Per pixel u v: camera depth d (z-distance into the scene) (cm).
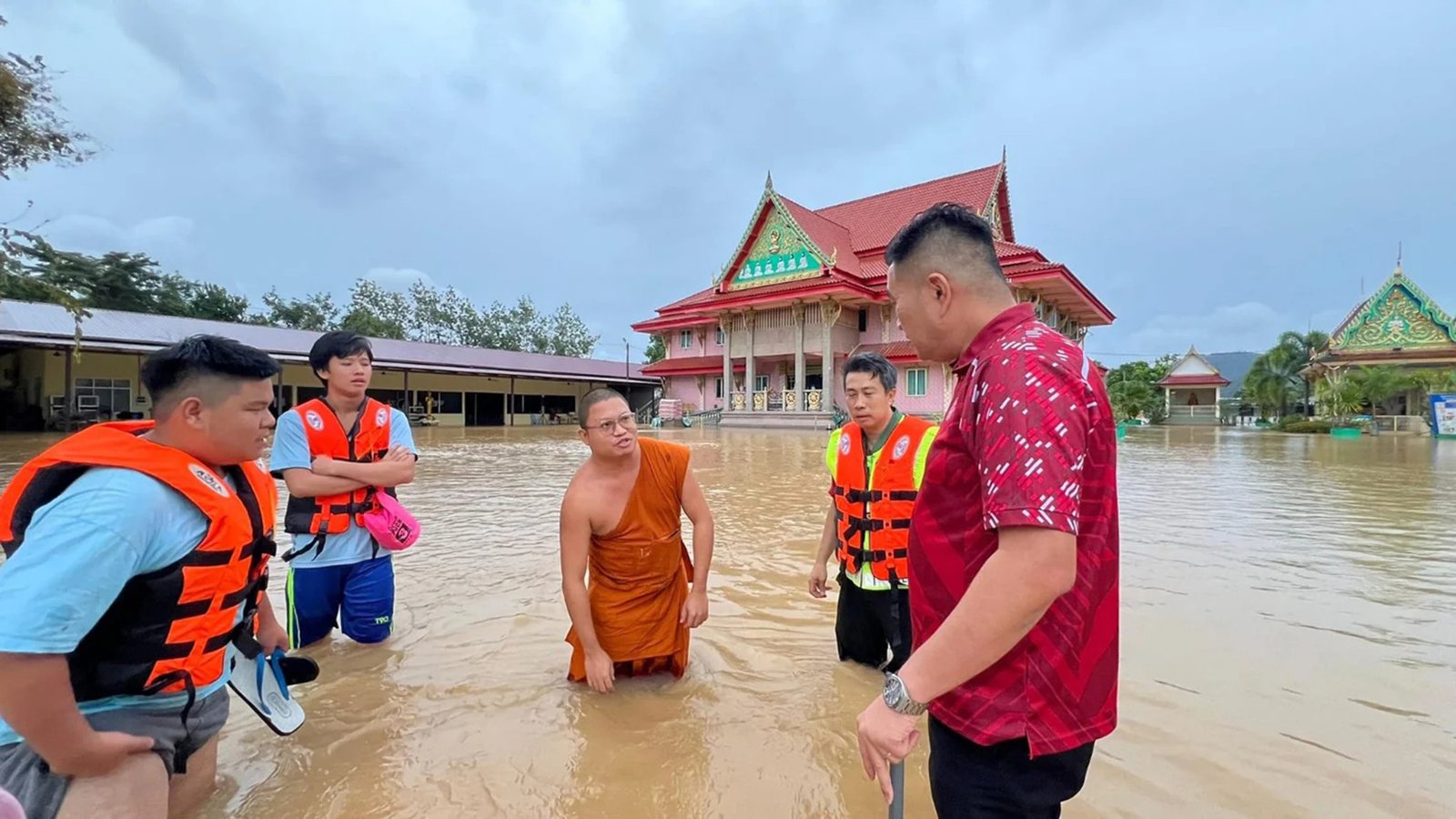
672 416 3366
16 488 183
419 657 356
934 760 161
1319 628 397
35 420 2509
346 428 365
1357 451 2059
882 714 139
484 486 1062
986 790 149
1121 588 483
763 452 1698
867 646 343
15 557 167
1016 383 132
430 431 3075
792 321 3142
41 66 1443
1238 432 4009
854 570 333
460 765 250
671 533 321
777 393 3344
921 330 165
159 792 194
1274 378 5034
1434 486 1112
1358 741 267
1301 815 219
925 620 158
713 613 431
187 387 198
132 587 191
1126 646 368
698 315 3553
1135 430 4328
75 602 164
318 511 353
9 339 2172
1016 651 144
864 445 343
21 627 156
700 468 1314
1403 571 533
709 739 270
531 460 1562
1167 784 237
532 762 252
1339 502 922
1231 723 281
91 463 186
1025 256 2648
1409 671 334
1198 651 361
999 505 127
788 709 297
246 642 235
